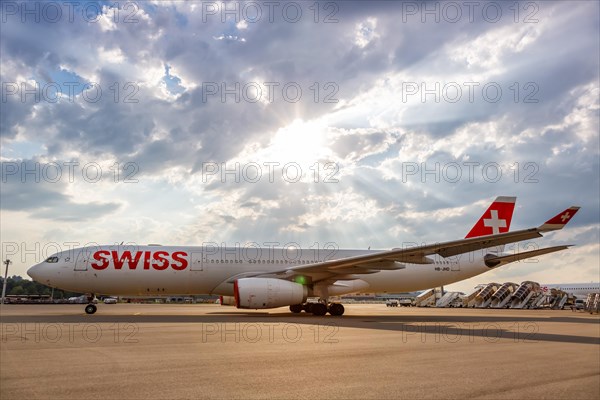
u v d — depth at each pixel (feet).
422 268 99.40
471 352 34.78
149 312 101.40
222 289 89.15
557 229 69.31
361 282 93.81
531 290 211.00
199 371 25.62
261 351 33.60
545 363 29.76
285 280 83.66
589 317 99.50
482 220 103.45
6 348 34.12
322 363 28.71
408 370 26.73
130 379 23.32
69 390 20.81
